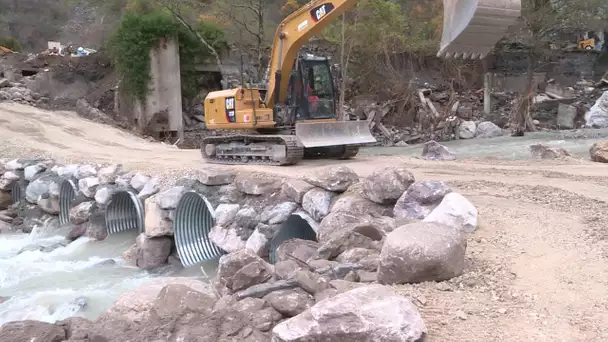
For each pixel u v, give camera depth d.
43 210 15.30
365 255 6.20
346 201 8.38
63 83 32.84
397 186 7.85
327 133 13.37
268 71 14.44
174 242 11.23
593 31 44.94
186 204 10.95
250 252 6.15
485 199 8.67
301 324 3.92
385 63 39.94
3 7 61.16
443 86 40.81
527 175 11.42
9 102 30.05
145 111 31.06
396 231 5.58
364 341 3.79
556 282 5.19
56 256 12.07
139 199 11.99
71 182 14.41
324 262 6.15
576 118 35.59
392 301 4.03
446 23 5.46
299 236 9.56
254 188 10.26
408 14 42.69
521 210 7.83
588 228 6.80
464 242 5.56
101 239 12.92
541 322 4.42
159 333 4.51
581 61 44.75
